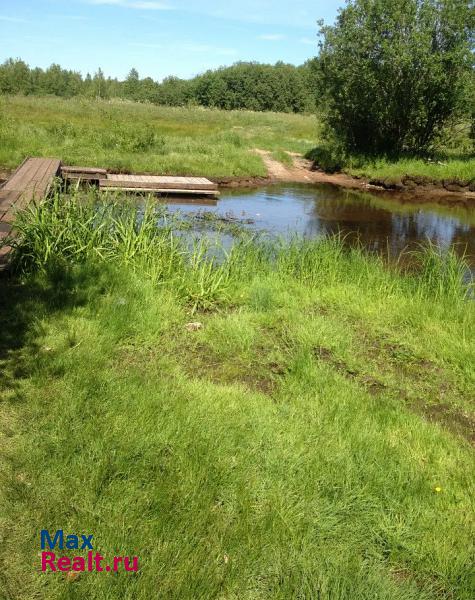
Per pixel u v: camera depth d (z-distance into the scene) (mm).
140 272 6293
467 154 22516
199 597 2365
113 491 2867
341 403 3967
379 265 7367
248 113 50125
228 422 3561
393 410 3982
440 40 19578
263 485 3020
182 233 8422
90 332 4652
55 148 17266
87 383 3824
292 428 3576
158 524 2693
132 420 3463
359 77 20109
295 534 2723
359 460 3277
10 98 39938
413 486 3111
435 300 6387
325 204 15219
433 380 4660
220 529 2705
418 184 18672
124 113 33750
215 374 4438
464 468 3352
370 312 6031
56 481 2918
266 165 20312
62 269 5859
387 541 2754
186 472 3039
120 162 16391
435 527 2846
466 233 12344
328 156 21781
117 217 7199
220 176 17234
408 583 2561
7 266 5676
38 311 4895
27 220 6516
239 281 6594
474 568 2611
